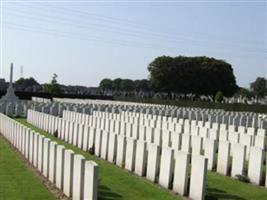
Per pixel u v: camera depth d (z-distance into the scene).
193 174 9.92
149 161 11.80
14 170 12.69
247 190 11.02
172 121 22.47
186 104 67.81
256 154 11.86
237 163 12.42
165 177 10.96
